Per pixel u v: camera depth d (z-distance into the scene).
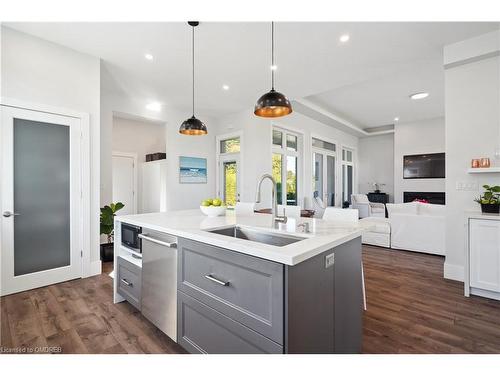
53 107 2.88
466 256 2.56
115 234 2.41
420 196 7.39
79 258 3.09
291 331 1.08
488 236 2.45
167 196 5.35
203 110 5.60
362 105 5.90
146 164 6.37
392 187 8.53
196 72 3.64
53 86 2.89
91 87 3.18
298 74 3.71
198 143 5.88
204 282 1.45
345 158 8.50
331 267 1.37
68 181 3.02
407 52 3.08
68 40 2.84
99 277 3.14
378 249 4.41
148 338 1.84
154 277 1.86
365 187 9.09
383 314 2.18
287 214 2.60
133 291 2.16
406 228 4.27
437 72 4.09
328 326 1.34
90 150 3.19
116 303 2.40
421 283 2.88
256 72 3.64
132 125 6.61
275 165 5.68
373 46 2.94
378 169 8.81
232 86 4.18
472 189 2.88
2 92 2.56
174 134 5.44
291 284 1.07
